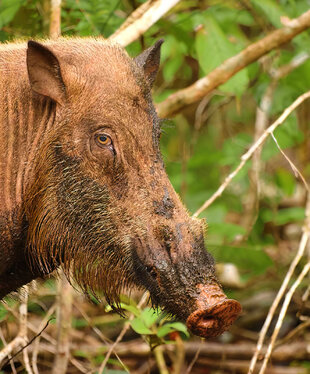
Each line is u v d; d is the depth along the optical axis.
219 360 12.31
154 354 12.19
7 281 9.32
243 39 14.59
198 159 16.23
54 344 11.22
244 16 14.75
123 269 8.69
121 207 8.63
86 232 8.79
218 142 18.38
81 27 11.77
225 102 15.17
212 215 15.56
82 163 8.70
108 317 12.98
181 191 15.26
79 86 8.70
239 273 15.19
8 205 8.83
